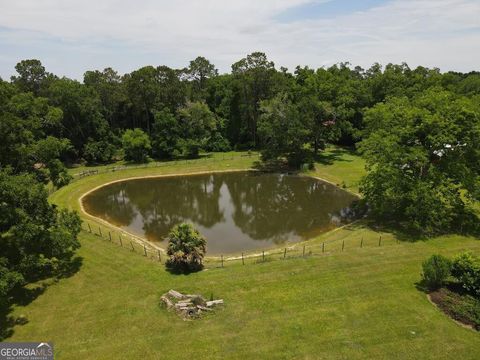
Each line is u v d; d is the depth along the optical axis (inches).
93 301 869.2
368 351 685.3
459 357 663.8
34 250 927.0
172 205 1873.8
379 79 2829.7
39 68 2527.1
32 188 875.4
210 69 3383.4
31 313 826.8
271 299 856.9
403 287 888.9
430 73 3051.2
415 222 1242.0
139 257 1097.4
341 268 986.7
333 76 2773.1
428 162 1288.1
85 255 1107.9
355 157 2519.7
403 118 1334.9
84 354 698.2
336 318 781.9
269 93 2815.0
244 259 1108.5
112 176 2281.0
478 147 1253.1
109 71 2812.5
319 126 2443.4
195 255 984.3
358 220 1492.4
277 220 1600.6
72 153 2559.1
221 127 2947.8
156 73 2746.1
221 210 1790.1
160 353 697.0
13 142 972.6
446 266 846.5
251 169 2454.5
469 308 772.0
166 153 2650.1
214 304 832.3
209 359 679.1
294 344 709.3
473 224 1274.6
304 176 2273.6
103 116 2758.4
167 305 834.8
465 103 1258.0
